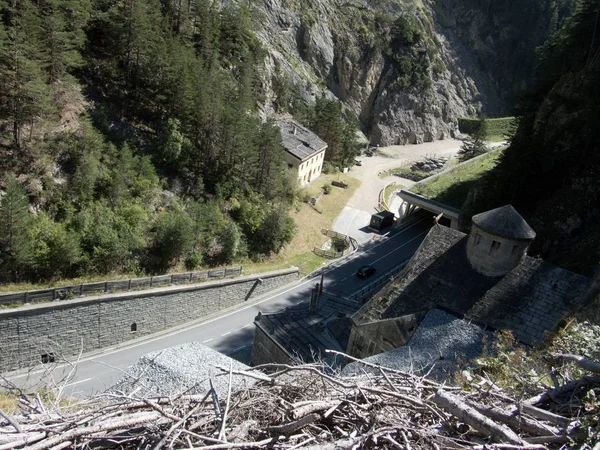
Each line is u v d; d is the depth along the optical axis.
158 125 48.53
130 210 38.84
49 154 37.94
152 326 35.75
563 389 7.79
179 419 5.74
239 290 41.44
